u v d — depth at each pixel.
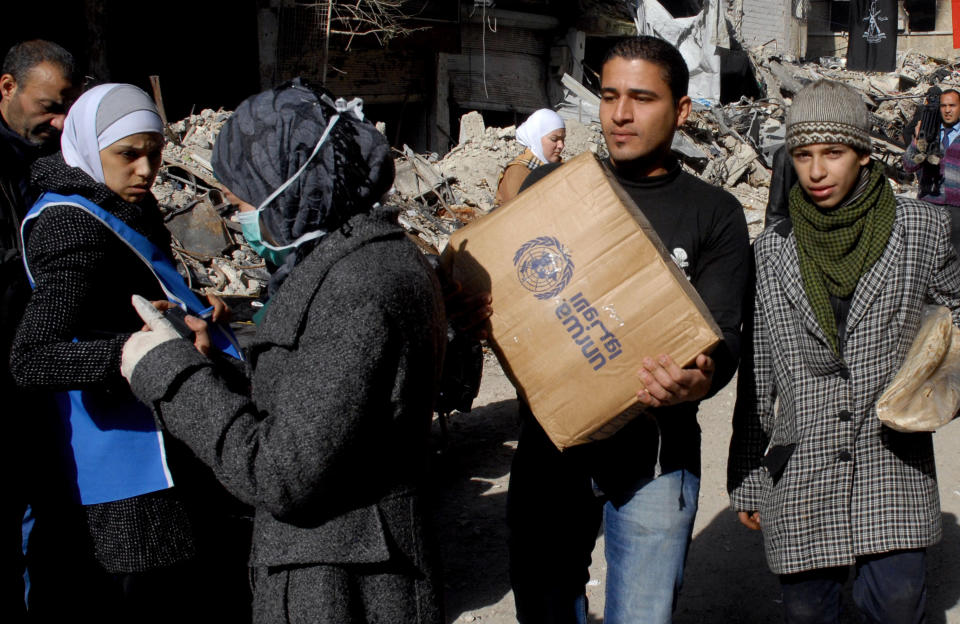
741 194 14.15
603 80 2.41
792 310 2.51
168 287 2.34
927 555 3.96
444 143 15.09
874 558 2.49
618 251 2.10
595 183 2.16
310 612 1.68
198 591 2.46
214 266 7.57
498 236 2.20
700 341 2.03
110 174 2.25
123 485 2.24
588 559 2.59
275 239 1.74
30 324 2.08
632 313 2.07
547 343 2.12
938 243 2.41
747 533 4.21
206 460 1.65
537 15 16.19
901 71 23.36
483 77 14.90
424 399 1.75
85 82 3.17
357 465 1.67
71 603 2.42
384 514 1.72
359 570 1.72
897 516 2.44
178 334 1.76
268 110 1.69
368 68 13.84
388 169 1.77
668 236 2.36
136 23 12.38
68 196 2.20
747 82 19.95
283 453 1.56
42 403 2.36
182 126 9.67
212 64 13.22
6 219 2.78
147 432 2.26
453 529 4.24
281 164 1.66
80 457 2.24
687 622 3.49
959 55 27.97
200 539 2.38
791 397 2.53
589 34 17.23
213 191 8.39
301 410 1.57
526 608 2.56
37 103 2.93
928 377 2.27
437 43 14.42
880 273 2.40
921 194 7.68
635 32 17.33
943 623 3.44
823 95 2.35
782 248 2.54
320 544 1.68
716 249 2.39
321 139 1.66
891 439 2.46
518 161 5.21
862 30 23.06
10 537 2.51
